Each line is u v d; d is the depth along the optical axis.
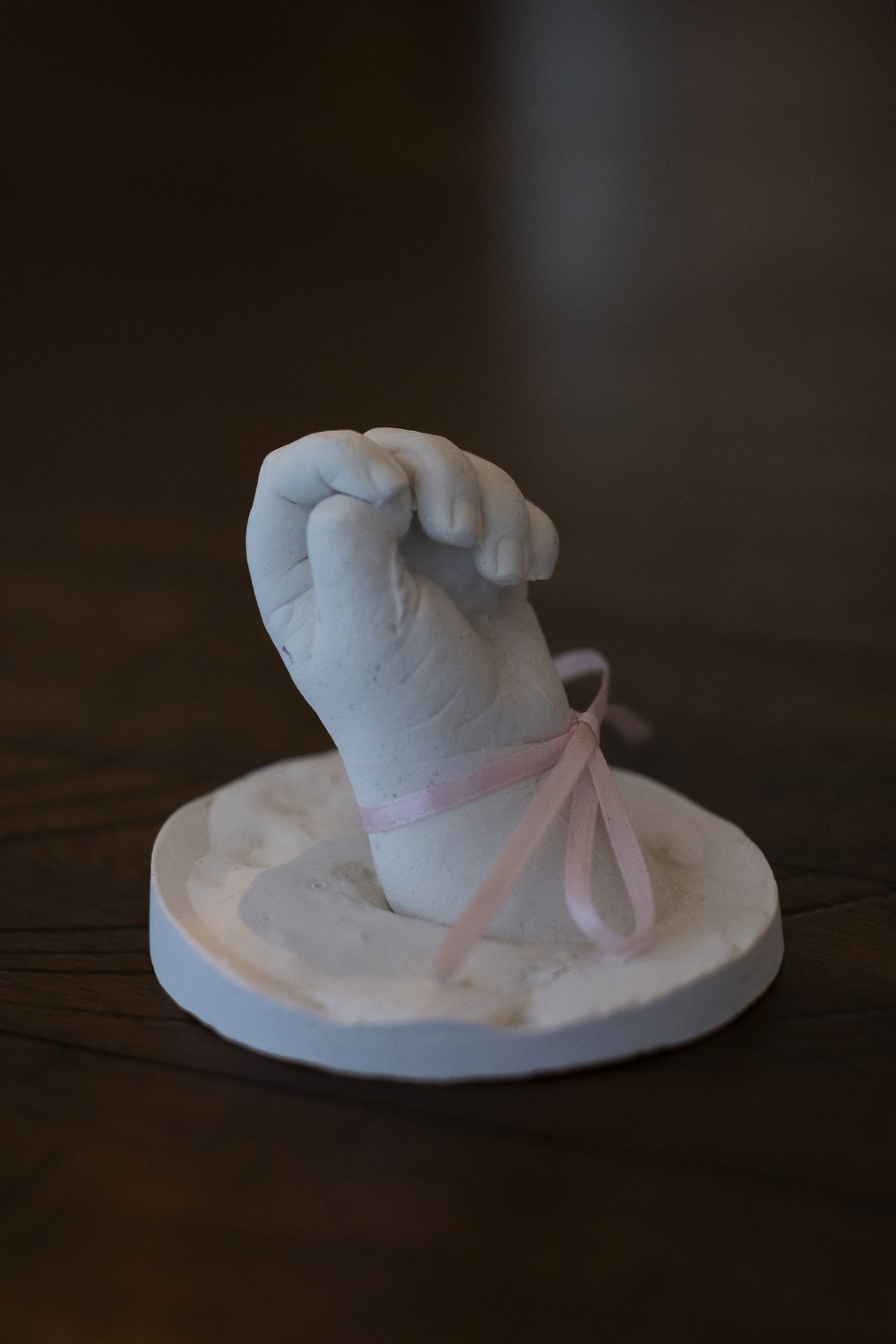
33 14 1.63
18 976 0.44
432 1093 0.39
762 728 0.55
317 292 1.09
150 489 0.78
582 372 0.93
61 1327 0.35
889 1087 0.39
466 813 0.41
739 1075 0.40
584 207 1.20
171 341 1.01
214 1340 0.35
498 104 1.41
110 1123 0.39
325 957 0.41
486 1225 0.37
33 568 0.69
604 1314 0.35
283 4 1.66
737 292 1.05
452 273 1.12
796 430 0.83
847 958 0.43
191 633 0.63
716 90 1.39
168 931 0.42
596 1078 0.39
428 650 0.40
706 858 0.44
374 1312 0.36
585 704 0.57
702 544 0.69
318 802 0.47
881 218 1.15
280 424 0.87
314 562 0.40
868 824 0.49
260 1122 0.39
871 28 1.49
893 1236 0.37
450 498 0.40
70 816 0.51
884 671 0.58
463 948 0.39
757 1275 0.36
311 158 1.34
